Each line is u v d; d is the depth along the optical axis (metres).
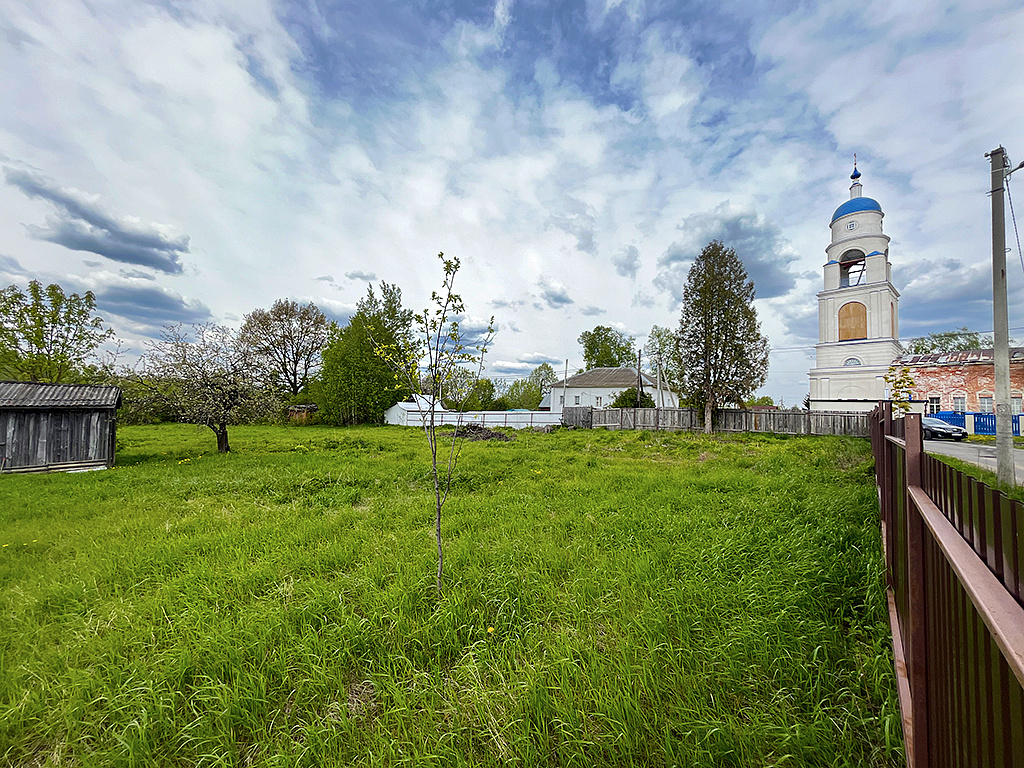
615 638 2.87
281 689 2.50
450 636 2.94
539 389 56.22
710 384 23.66
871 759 1.93
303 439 19.59
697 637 2.81
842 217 28.92
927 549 1.69
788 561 3.89
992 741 0.91
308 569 4.17
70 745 2.17
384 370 31.89
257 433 23.44
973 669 1.06
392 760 2.01
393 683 2.48
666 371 30.28
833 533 4.56
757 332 23.39
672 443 17.11
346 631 2.96
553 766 1.99
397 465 10.64
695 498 6.44
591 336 53.53
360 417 32.78
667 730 2.02
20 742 2.18
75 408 10.78
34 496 7.43
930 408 23.52
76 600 3.54
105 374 14.52
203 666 2.67
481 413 31.67
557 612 3.23
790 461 10.63
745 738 1.99
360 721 2.29
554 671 2.52
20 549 4.76
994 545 0.99
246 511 6.38
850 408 27.25
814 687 2.31
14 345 16.81
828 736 2.01
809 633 2.76
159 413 13.15
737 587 3.39
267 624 3.06
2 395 10.28
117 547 4.74
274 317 42.56
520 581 3.67
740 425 23.75
